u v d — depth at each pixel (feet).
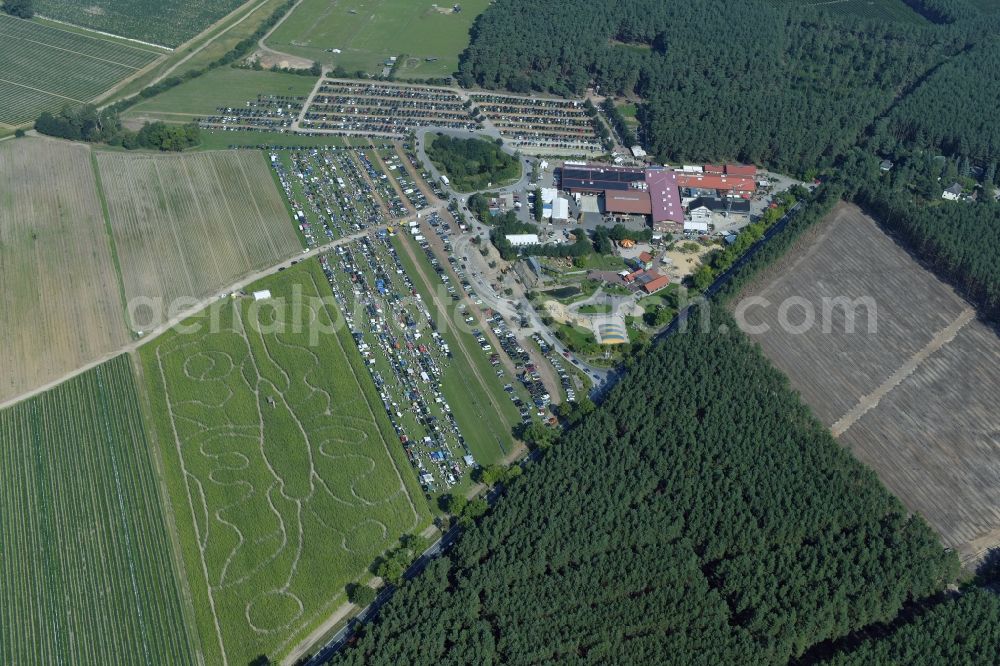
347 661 604.90
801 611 637.30
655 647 613.52
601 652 611.06
